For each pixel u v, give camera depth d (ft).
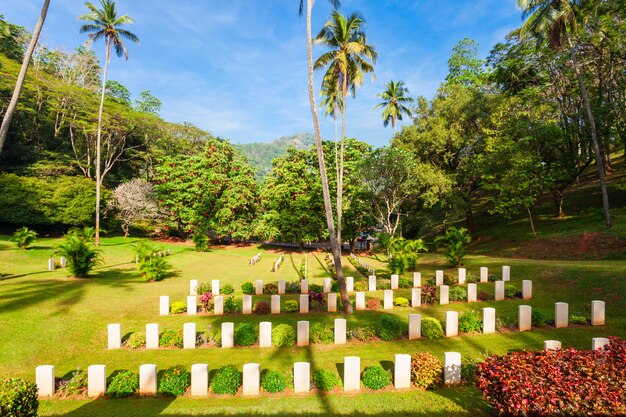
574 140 103.71
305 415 25.88
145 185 147.54
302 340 39.99
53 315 46.32
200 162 150.41
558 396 20.25
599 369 21.80
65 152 156.15
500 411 22.00
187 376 30.60
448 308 53.47
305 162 151.33
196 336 42.63
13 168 131.44
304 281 65.77
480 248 112.78
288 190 140.15
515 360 23.35
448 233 89.76
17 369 33.88
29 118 138.72
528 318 42.11
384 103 143.13
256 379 29.45
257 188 160.86
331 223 54.39
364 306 54.95
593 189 124.16
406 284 68.69
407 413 25.80
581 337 38.93
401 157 113.70
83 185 126.41
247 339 40.32
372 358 36.27
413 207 137.80
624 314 44.50
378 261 114.93
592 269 59.98
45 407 27.61
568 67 101.24
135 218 140.97
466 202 119.85
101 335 43.27
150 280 77.36
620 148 114.83
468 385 29.84
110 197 134.72
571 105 109.50
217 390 29.43
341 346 39.70
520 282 65.87
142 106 211.00
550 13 78.38
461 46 158.61
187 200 149.18
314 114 55.88
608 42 90.79
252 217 157.07
